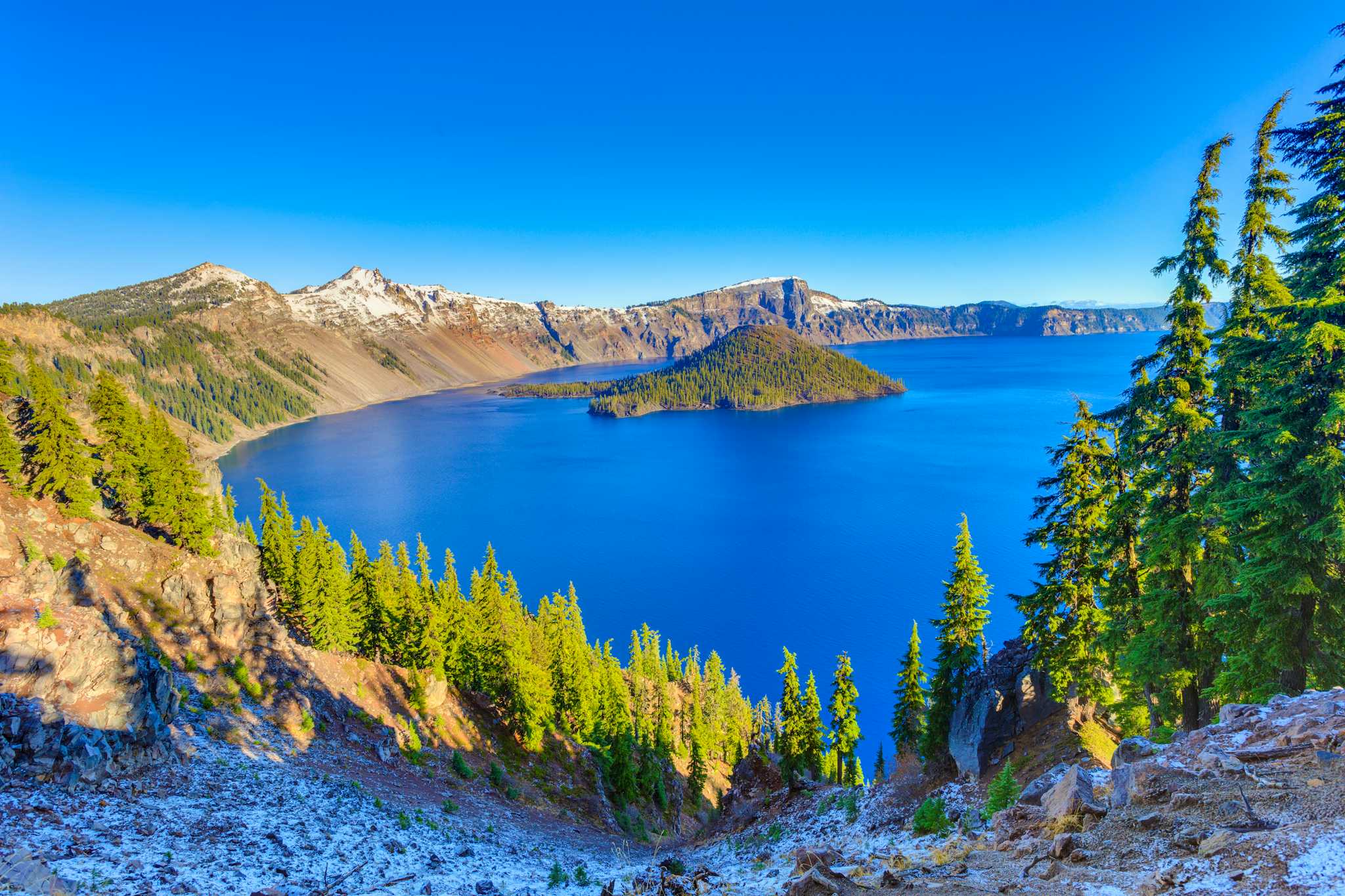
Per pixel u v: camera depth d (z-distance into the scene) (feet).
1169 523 74.08
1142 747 52.26
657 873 85.05
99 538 147.13
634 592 536.83
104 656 86.58
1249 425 64.54
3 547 114.62
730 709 319.68
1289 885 27.25
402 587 217.97
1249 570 63.67
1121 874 34.86
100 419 162.40
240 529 273.54
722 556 604.08
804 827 116.16
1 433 143.33
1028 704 100.32
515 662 205.87
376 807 103.96
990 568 529.45
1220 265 73.20
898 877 45.01
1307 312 59.00
